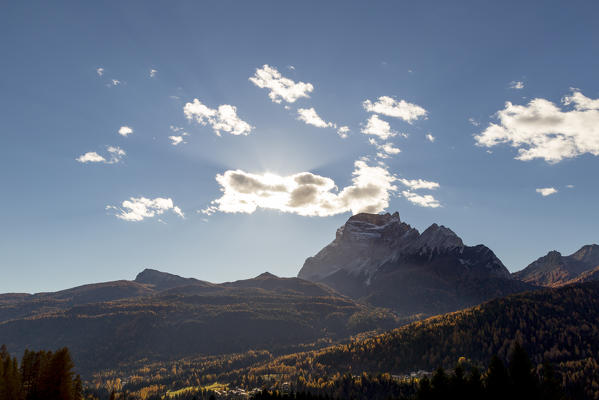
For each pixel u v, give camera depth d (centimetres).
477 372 18625
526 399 17862
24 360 17888
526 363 18500
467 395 18050
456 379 18500
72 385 17800
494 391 17950
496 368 18212
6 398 15762
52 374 16850
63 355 17125
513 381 18262
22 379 17425
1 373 15900
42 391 16700
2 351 17538
